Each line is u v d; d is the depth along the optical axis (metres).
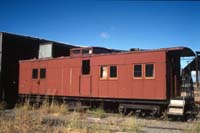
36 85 24.55
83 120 16.08
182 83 18.38
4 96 27.56
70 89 21.88
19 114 15.01
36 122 13.61
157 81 17.42
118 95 19.09
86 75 20.97
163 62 17.27
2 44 27.62
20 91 26.05
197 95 18.23
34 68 24.92
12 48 28.47
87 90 20.80
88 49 22.16
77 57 21.67
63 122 14.66
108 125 14.33
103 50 23.11
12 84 28.28
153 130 13.53
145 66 18.02
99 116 17.95
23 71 25.98
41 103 24.28
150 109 17.91
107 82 19.72
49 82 23.52
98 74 20.25
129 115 18.30
